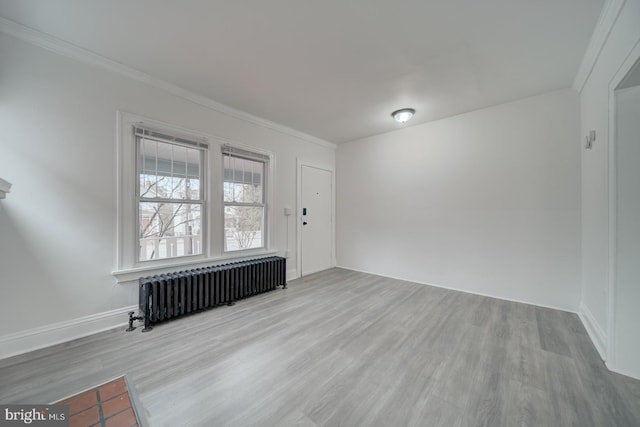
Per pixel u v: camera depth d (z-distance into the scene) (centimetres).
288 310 283
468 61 231
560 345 208
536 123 295
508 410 141
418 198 394
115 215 238
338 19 180
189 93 284
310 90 284
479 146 336
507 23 183
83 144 220
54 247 207
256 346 207
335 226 503
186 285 262
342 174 495
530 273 301
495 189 324
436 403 146
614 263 175
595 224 223
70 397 148
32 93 196
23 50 192
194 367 178
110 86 233
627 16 154
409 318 262
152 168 266
